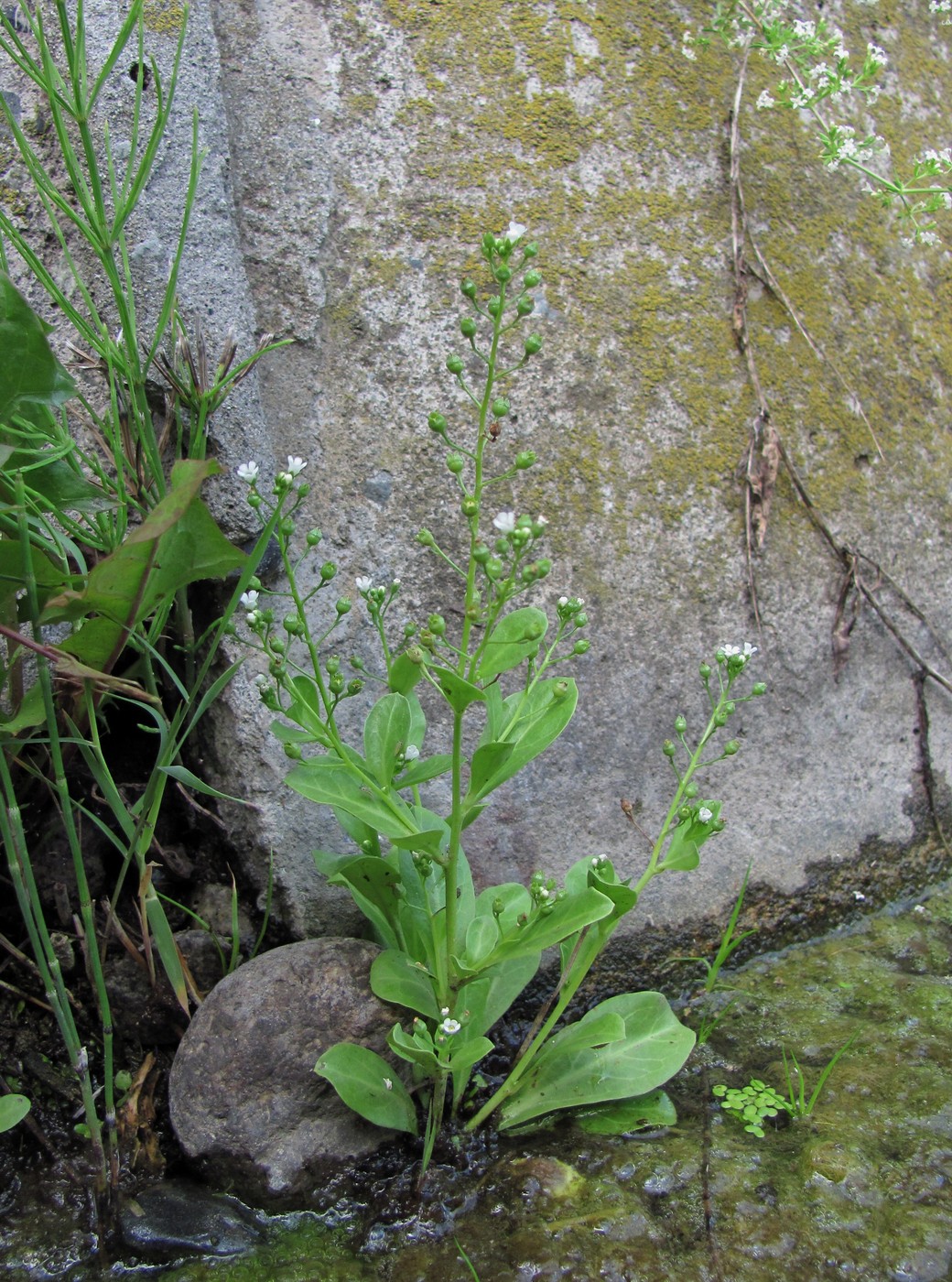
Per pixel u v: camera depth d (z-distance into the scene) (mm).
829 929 322
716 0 330
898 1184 243
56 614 223
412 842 229
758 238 328
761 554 316
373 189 296
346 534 287
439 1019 243
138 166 272
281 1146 243
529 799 292
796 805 320
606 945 295
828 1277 225
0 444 218
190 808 287
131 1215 239
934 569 345
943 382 355
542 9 312
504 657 231
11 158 270
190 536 220
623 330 308
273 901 281
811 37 320
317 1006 250
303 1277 231
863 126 355
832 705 325
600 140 312
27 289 270
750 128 333
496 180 302
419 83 301
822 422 329
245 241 286
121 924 264
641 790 302
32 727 262
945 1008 291
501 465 295
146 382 269
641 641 303
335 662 235
